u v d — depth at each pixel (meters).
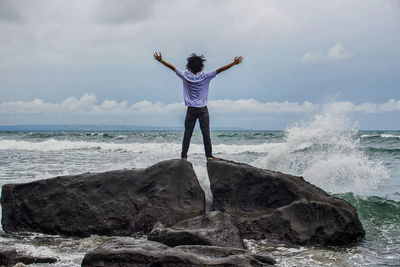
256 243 6.16
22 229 7.04
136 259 4.55
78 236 6.76
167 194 6.64
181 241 5.41
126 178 6.96
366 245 6.32
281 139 33.00
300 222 6.30
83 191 7.00
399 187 10.61
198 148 22.20
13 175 12.30
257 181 6.86
